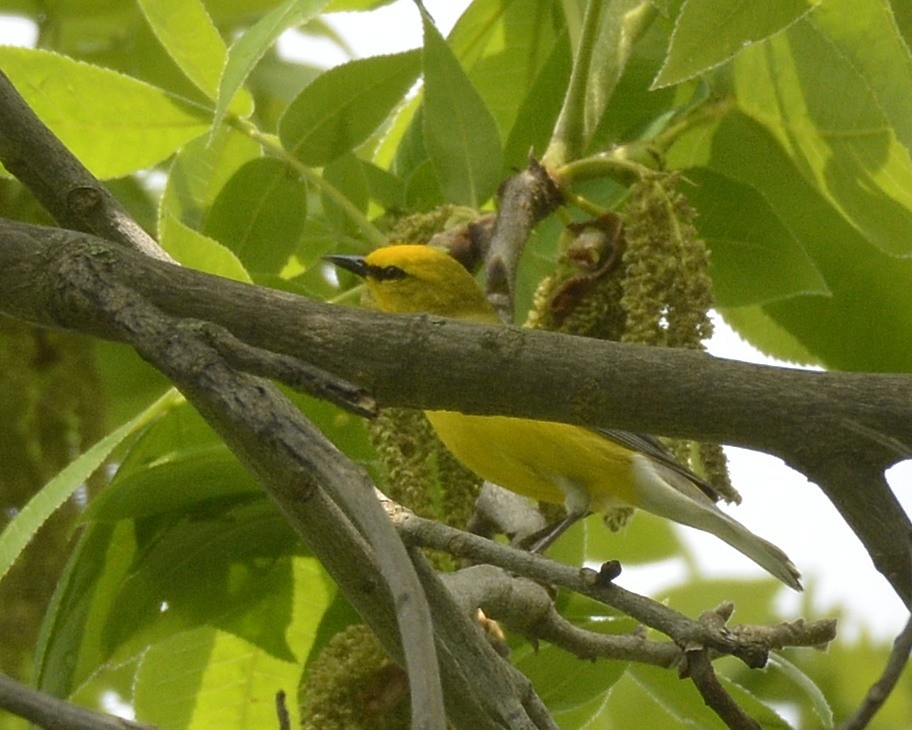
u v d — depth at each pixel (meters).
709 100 9.17
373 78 8.99
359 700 7.11
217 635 9.08
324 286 11.67
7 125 6.22
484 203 9.07
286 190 9.27
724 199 9.12
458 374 4.93
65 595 7.94
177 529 8.33
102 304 4.91
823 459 4.70
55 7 12.26
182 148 9.42
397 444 7.73
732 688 8.52
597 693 8.27
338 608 8.77
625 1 9.04
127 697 11.88
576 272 8.62
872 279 9.69
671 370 4.81
